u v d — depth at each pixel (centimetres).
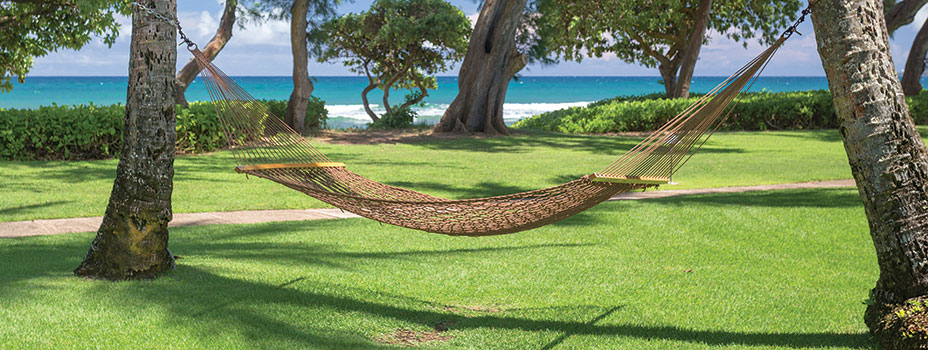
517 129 2448
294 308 456
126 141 510
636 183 412
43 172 1225
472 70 2275
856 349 398
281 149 542
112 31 1792
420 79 3350
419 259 623
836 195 1018
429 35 3020
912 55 2923
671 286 538
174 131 525
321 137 2141
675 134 404
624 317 457
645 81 15562
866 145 375
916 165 372
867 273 584
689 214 862
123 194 510
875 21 368
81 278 512
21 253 609
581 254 651
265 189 1087
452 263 610
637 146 415
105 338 392
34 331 398
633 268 596
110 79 14262
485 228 454
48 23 1722
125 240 511
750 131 2555
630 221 821
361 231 759
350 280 538
